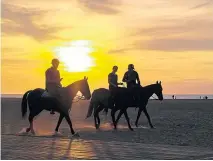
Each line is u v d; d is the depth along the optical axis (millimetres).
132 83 19312
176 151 11336
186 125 21219
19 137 14156
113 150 11281
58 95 15500
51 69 15641
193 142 14680
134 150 11367
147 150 11406
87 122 23766
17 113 31422
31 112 15977
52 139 13648
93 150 11195
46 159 9664
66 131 17703
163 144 13617
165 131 18172
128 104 18734
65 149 11289
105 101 18969
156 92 19609
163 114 31812
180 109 40500
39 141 12977
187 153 10984
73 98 15789
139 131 18047
